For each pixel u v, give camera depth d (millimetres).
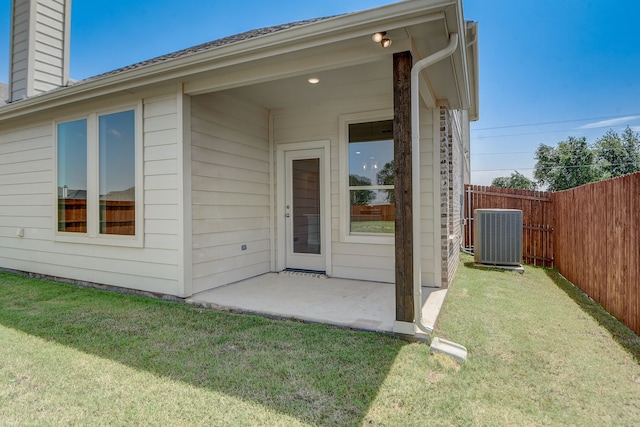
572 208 5309
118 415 1906
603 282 3939
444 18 2639
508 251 6473
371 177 5043
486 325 3346
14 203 5922
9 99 6625
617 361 2611
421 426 1838
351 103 5098
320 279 5109
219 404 2012
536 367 2504
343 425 1840
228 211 4820
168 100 4223
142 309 3811
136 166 4469
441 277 4668
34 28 6434
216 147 4637
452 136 5766
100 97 4578
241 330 3156
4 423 1830
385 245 4934
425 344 2848
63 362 2520
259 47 3232
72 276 5188
